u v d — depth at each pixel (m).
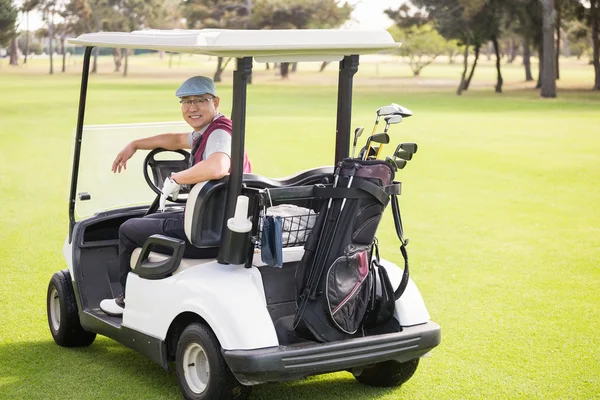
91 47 6.10
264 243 4.96
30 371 6.16
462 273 9.61
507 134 27.66
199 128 5.72
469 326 7.54
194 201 5.21
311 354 4.88
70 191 6.68
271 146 23.08
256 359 4.77
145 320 5.54
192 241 5.26
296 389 5.88
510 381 6.11
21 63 130.25
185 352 5.25
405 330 5.34
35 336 7.05
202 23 92.12
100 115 34.00
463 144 24.38
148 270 5.51
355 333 5.29
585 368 6.42
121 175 6.91
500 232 12.11
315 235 5.04
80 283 6.37
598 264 10.13
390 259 10.34
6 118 32.81
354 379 6.11
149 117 32.75
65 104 41.34
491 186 16.62
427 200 14.91
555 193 15.82
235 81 5.00
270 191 4.91
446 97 55.62
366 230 5.09
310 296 5.04
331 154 21.41
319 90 64.38
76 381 5.95
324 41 5.03
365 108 40.94
